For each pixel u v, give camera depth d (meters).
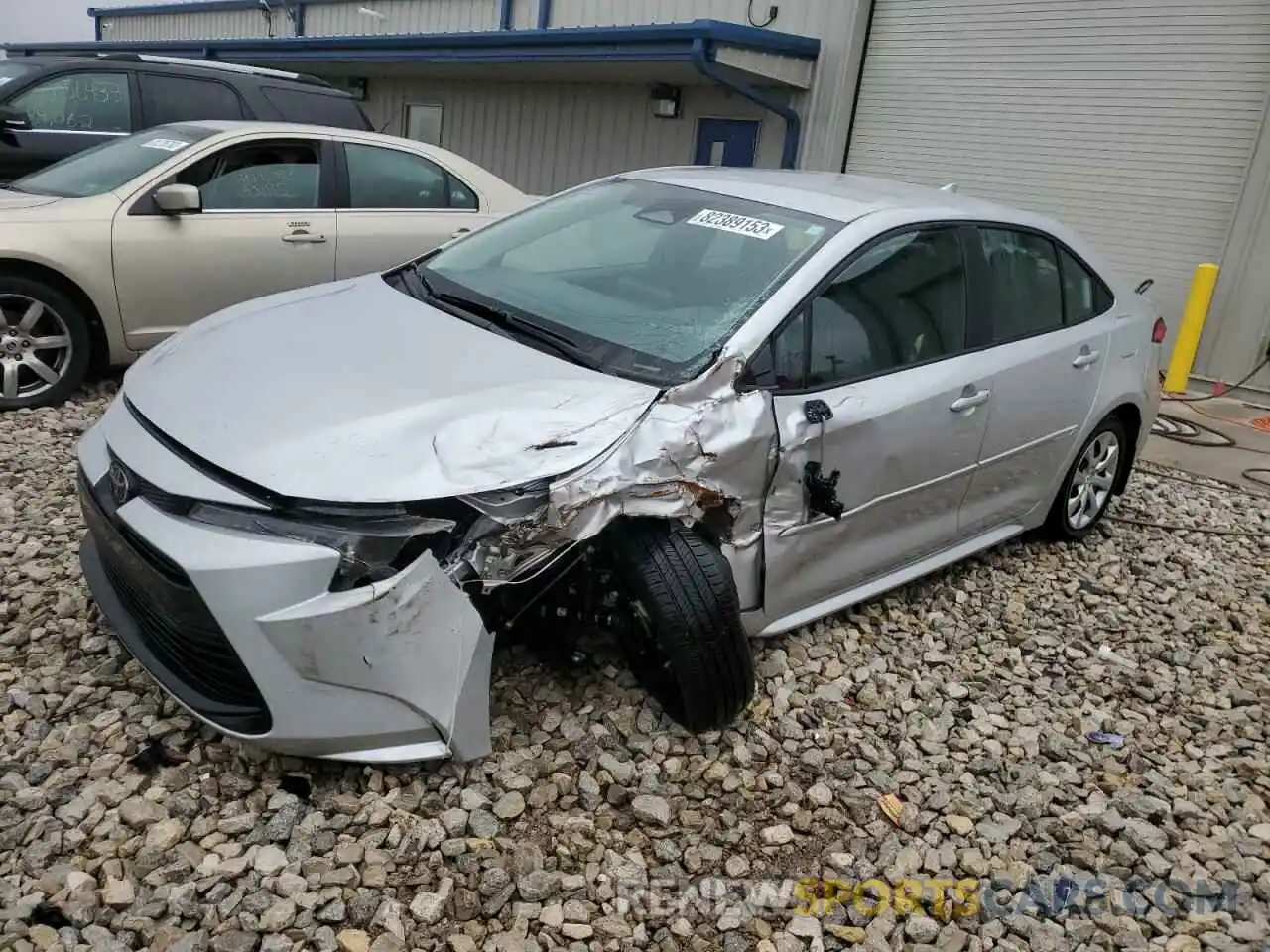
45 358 5.54
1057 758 3.40
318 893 2.44
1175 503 6.10
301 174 6.31
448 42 12.62
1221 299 8.48
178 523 2.57
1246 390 8.51
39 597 3.50
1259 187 8.11
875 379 3.52
